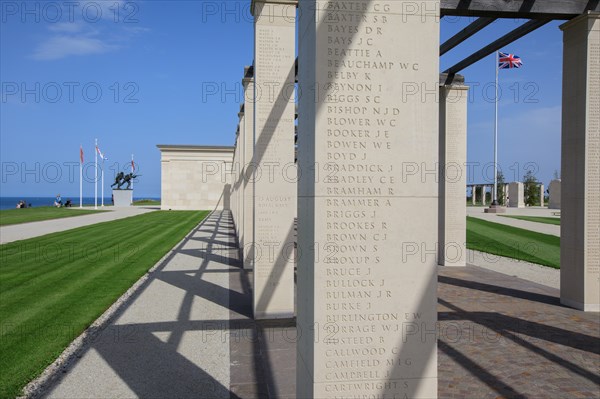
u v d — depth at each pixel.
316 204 3.09
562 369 4.86
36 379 4.62
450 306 7.68
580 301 7.43
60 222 26.61
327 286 3.10
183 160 44.44
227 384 4.57
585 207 7.30
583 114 7.30
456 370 4.86
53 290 8.69
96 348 5.62
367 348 3.14
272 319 7.18
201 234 20.81
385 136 3.15
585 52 7.23
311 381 3.15
